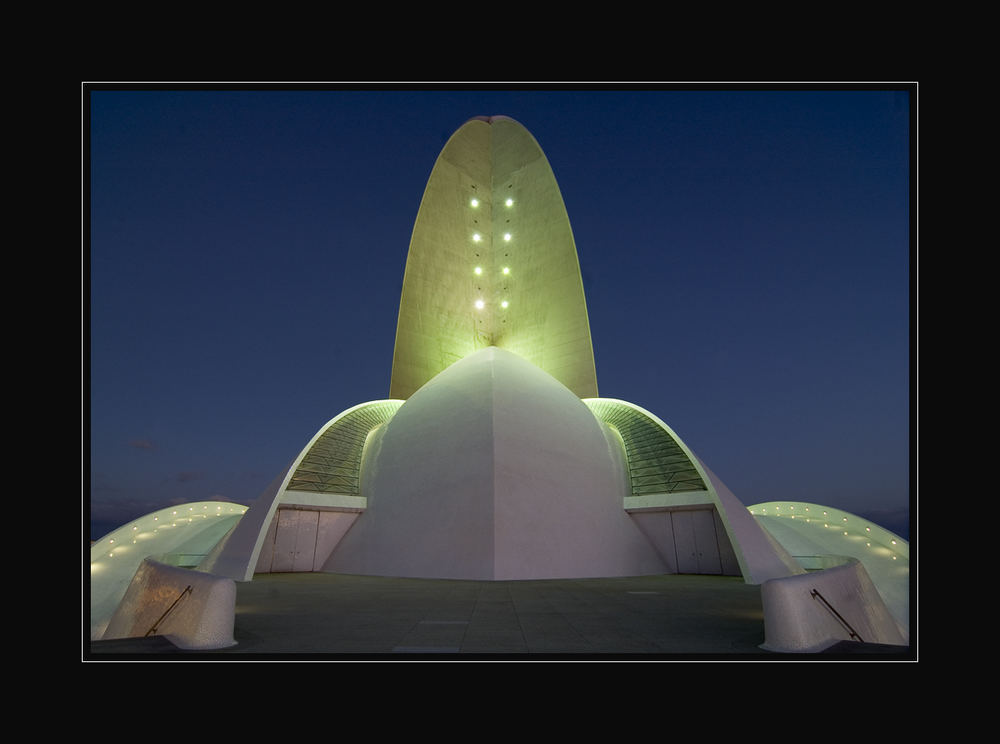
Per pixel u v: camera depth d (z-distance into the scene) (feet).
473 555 60.39
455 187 117.91
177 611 27.35
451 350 113.29
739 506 66.18
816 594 26.48
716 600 42.01
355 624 30.58
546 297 112.88
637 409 80.79
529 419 69.87
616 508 71.46
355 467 76.64
